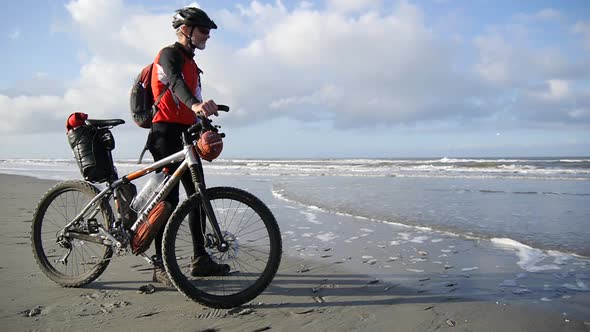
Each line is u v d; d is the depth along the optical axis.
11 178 15.30
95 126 2.82
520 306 2.29
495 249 3.64
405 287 2.69
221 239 2.52
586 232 4.19
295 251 3.77
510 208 5.91
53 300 2.54
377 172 16.73
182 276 2.38
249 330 2.07
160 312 2.33
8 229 4.83
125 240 2.67
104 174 2.76
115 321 2.20
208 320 2.21
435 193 7.98
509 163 23.64
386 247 3.83
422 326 2.07
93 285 2.83
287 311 2.33
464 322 2.10
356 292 2.63
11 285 2.82
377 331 2.03
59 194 2.93
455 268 3.10
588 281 2.70
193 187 2.84
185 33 2.77
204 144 2.45
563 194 7.53
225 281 2.87
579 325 2.02
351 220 5.30
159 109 2.79
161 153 2.80
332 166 24.42
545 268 3.03
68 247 2.87
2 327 2.12
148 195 2.69
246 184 11.03
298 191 8.88
